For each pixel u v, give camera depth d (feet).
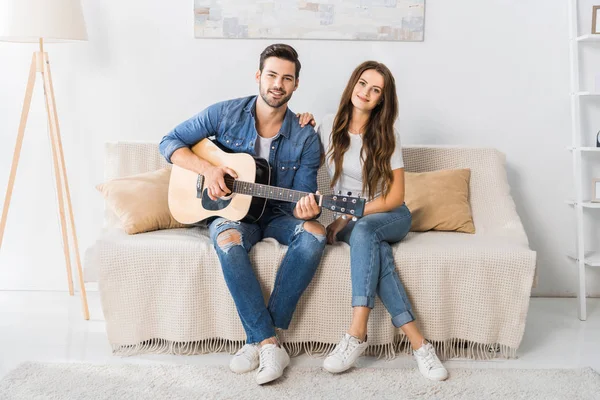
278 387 6.71
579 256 9.52
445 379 6.95
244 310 7.14
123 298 7.56
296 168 8.09
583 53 10.05
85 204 10.11
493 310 7.55
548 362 7.58
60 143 9.07
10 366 7.23
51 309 9.33
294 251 7.32
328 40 9.94
